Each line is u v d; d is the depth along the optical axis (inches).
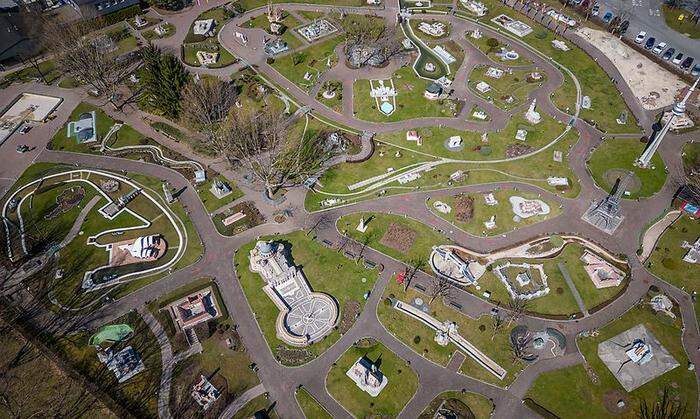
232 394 3900.1
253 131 5546.3
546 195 5226.4
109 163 5679.1
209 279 4618.6
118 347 4158.5
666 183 5315.0
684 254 4739.2
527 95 6299.2
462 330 4256.9
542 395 3900.1
